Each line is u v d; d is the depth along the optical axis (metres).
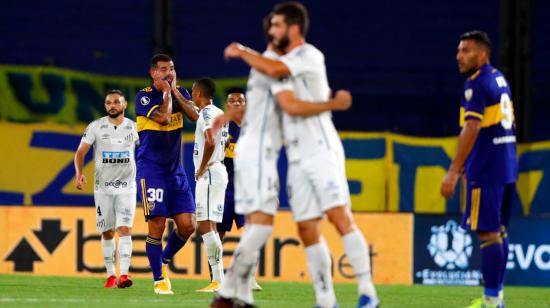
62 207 34.00
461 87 48.28
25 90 44.22
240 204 16.66
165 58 23.52
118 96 26.52
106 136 26.44
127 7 48.44
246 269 16.77
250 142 16.58
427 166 36.41
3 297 21.94
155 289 23.89
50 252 33.91
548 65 47.31
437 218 34.34
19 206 34.09
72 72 44.53
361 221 34.50
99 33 48.31
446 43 48.78
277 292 26.48
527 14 46.97
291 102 16.08
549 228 34.12
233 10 48.88
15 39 48.00
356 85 48.22
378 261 34.38
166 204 23.75
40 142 36.16
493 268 18.83
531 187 36.38
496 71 18.69
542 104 47.19
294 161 16.52
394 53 48.66
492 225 18.59
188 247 33.59
